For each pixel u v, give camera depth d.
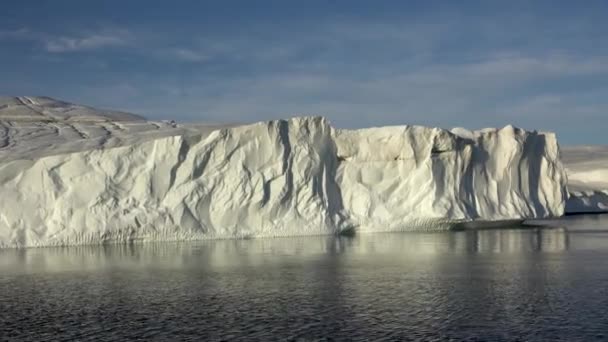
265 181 53.50
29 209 47.12
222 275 35.09
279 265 38.53
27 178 47.62
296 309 27.36
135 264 39.09
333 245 49.03
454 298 29.09
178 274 35.44
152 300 29.12
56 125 62.38
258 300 29.00
